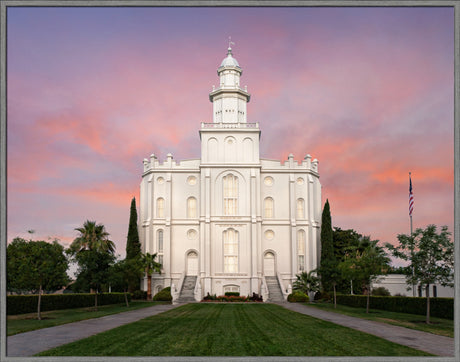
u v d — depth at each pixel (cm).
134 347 1758
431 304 3281
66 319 2966
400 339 2050
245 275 6250
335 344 1872
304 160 6775
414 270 2862
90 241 5272
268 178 6700
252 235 6319
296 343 1897
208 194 6431
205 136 6625
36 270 3022
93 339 1964
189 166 6744
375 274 3884
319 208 6931
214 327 2480
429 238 2816
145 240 6650
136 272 5619
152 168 6712
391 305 3906
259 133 6638
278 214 6594
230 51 7350
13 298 3388
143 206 6881
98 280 4044
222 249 6338
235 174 6519
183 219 6588
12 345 1812
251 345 1836
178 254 6512
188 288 6138
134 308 4244
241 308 4197
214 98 7138
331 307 4497
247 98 7194
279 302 5478
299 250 6538
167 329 2367
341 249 7056
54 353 1616
